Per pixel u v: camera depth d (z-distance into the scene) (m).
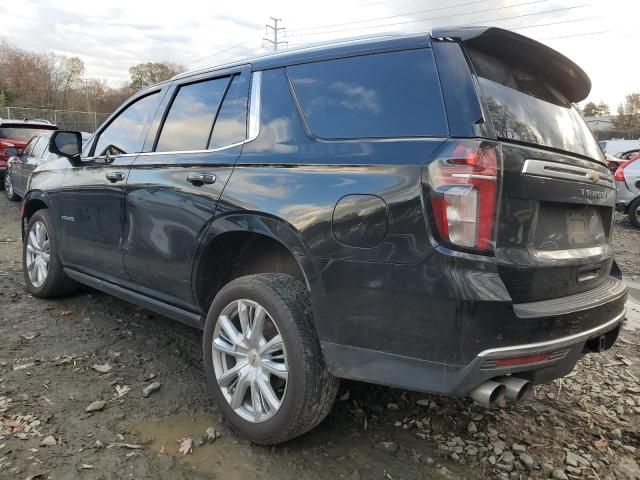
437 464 2.59
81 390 3.13
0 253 6.65
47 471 2.37
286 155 2.60
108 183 3.68
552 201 2.36
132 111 3.90
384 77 2.40
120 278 3.70
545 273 2.28
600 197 2.80
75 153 4.20
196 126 3.24
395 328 2.16
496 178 2.05
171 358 3.64
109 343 3.84
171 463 2.48
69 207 4.18
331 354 2.35
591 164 2.74
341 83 2.56
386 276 2.15
